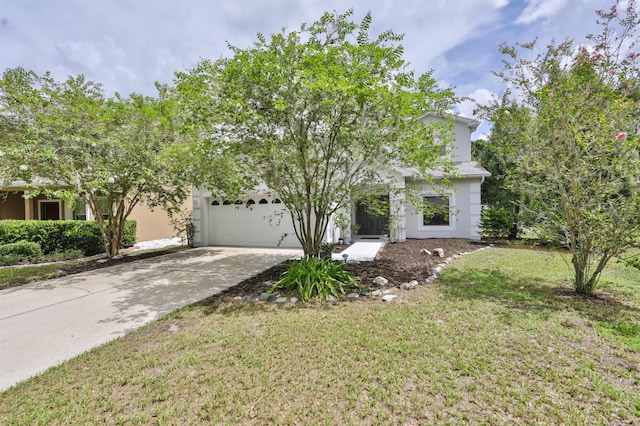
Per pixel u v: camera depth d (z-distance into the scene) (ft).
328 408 8.47
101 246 40.93
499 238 40.52
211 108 18.81
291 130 20.03
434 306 15.67
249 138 20.21
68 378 10.35
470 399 8.62
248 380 9.82
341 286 19.12
